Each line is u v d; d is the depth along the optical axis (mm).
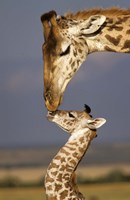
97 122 17562
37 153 172750
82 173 96562
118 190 66250
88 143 17578
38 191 69312
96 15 18844
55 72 18719
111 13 19344
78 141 17500
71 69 18844
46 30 18797
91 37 19188
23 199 58250
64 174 17312
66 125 17703
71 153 17422
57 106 18719
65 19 18969
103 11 19297
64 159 17391
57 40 18734
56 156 17422
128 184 79688
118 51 19344
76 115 17688
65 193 17250
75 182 17438
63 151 17438
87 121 17578
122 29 19312
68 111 17828
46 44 18766
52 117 17766
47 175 17344
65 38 18812
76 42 18938
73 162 17391
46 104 18719
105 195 60344
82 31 18938
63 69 18781
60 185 17250
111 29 19297
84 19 19000
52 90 18703
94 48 19266
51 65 18719
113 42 19281
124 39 19297
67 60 18812
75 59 18906
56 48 18719
